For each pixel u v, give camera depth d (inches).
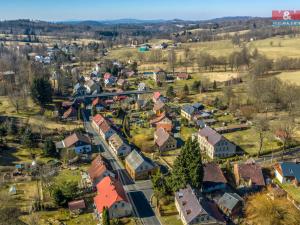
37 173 3612.2
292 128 4626.0
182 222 2849.4
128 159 3841.0
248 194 3267.7
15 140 4439.0
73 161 3954.2
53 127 5009.8
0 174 3577.8
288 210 2910.9
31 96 5826.8
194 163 3088.1
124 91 7480.3
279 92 5890.8
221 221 2775.6
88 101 6712.6
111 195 2938.0
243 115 5585.6
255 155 4158.5
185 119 5319.9
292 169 3550.7
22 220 2822.3
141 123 5334.6
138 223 2837.1
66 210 3016.7
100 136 4864.7
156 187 3218.5
